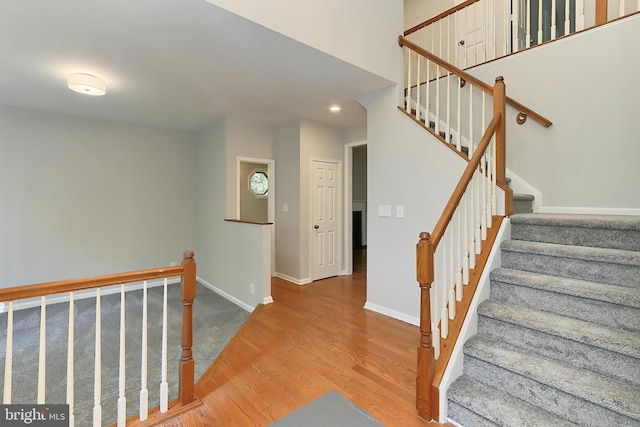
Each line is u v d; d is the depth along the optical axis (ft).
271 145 16.07
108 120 14.39
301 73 9.34
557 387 4.70
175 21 6.65
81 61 8.43
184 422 5.56
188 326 6.08
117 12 6.29
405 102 11.32
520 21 12.01
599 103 8.57
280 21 7.19
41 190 12.86
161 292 14.33
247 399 6.18
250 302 12.18
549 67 9.48
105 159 14.33
